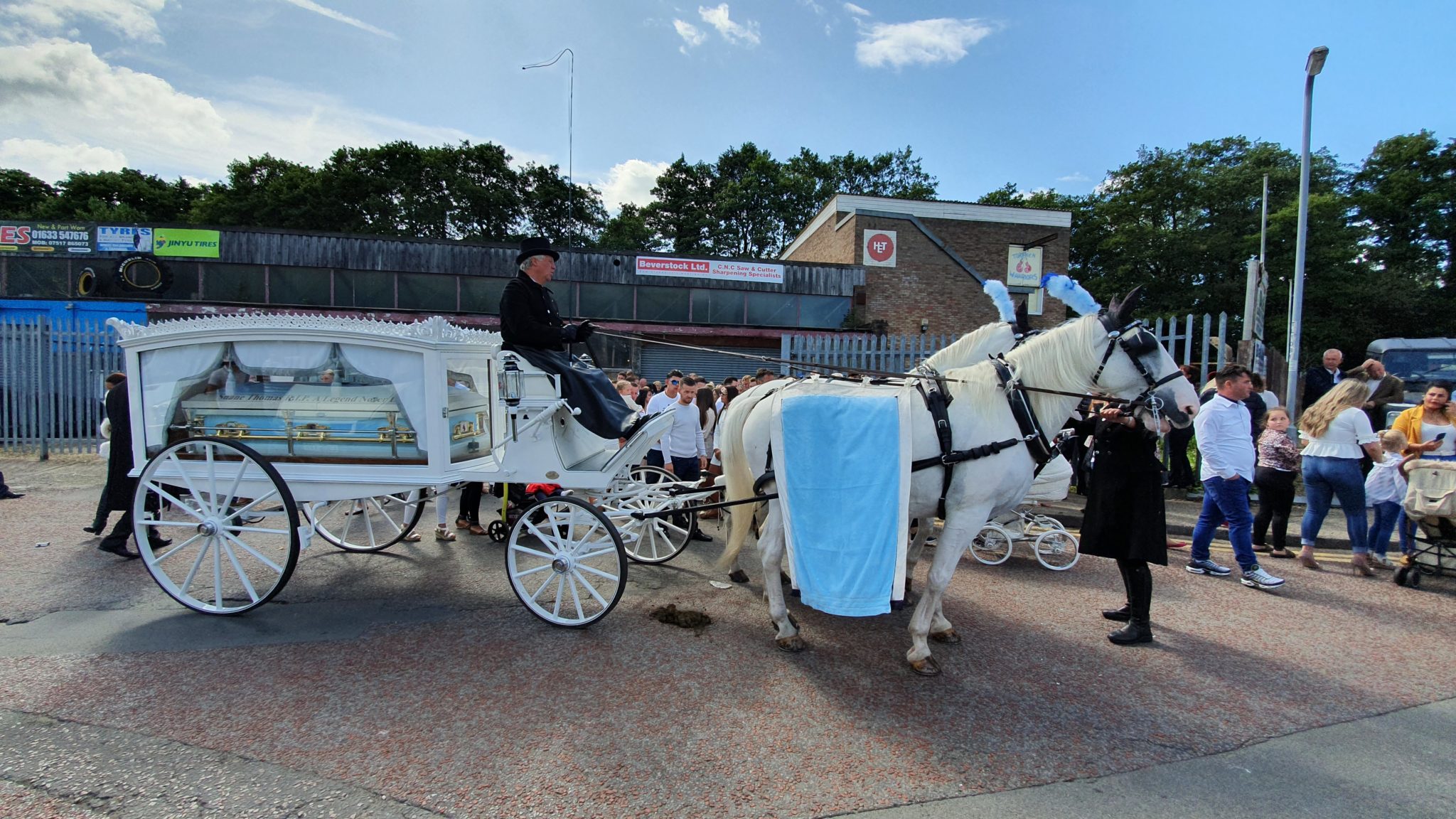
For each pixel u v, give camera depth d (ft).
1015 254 79.77
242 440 14.34
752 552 20.88
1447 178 101.30
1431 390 20.38
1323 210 91.61
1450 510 17.15
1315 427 19.21
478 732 10.09
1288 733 10.64
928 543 22.15
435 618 14.65
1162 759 9.86
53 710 10.46
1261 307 31.78
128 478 18.20
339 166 106.32
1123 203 109.29
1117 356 12.76
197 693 11.09
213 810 8.26
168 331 14.06
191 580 14.37
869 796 8.83
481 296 66.69
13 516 22.86
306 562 18.76
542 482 14.67
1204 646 13.87
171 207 129.18
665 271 70.33
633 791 8.80
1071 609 15.93
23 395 36.09
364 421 14.11
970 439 12.49
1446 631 14.84
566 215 112.88
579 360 16.93
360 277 64.49
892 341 35.53
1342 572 19.15
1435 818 8.64
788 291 73.20
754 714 10.81
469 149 108.78
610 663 12.57
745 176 125.49
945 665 12.80
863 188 138.82
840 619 15.12
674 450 23.95
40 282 60.75
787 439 12.23
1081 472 18.08
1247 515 17.63
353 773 9.05
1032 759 9.76
